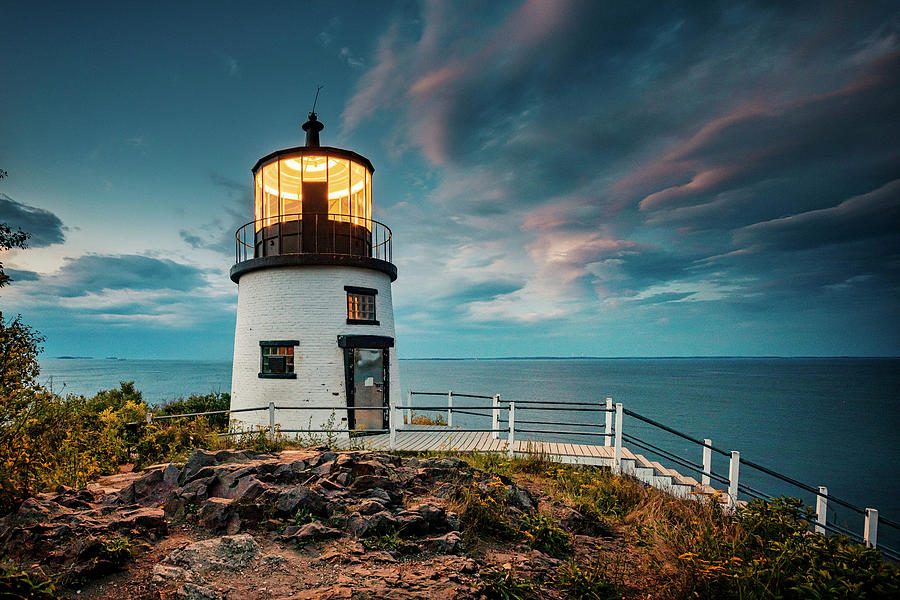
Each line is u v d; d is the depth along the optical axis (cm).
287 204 1508
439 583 455
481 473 793
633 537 692
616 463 1062
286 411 1383
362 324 1471
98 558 446
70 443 800
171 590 422
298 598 412
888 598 466
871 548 541
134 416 1256
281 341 1409
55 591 407
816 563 540
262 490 603
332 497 613
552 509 729
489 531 626
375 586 441
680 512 819
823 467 3575
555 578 522
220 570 460
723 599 505
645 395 8669
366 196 1599
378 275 1548
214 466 673
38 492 641
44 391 656
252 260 1441
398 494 670
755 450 4112
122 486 725
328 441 1170
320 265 1434
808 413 6625
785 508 725
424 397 7156
